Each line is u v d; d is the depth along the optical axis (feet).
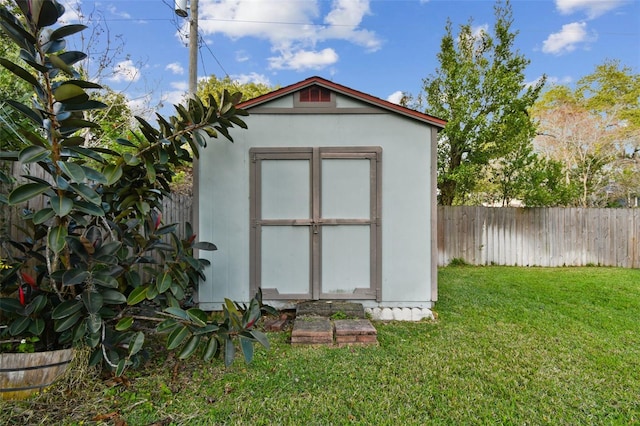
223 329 9.32
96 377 9.12
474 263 28.53
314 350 11.45
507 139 29.04
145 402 8.21
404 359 10.68
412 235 15.53
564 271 25.76
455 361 10.52
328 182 15.51
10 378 7.99
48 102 8.34
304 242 15.48
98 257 9.06
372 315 14.88
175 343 8.70
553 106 47.39
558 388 8.93
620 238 28.19
